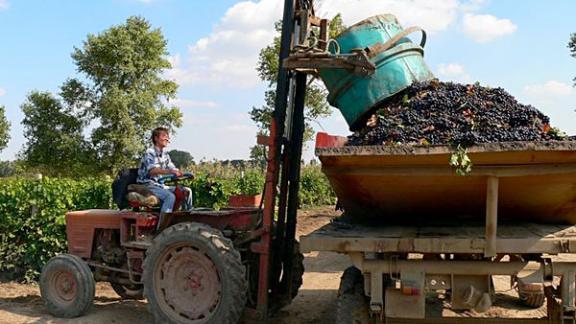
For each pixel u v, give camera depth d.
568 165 4.65
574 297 4.72
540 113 5.35
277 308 6.96
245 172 22.14
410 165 4.85
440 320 5.11
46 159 48.84
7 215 10.25
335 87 6.46
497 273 4.83
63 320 7.32
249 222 7.08
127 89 49.47
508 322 5.04
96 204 11.67
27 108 49.22
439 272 4.91
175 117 50.25
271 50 21.36
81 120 49.50
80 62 48.97
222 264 6.21
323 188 25.88
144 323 7.19
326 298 8.52
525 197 5.06
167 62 51.25
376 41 6.43
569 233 5.02
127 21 50.12
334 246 4.91
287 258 7.14
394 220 5.84
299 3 6.86
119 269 7.53
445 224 5.74
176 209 7.42
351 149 4.77
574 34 27.50
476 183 4.89
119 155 47.97
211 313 6.29
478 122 5.07
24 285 9.98
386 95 6.18
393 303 4.94
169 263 6.61
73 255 7.68
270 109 21.53
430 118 5.25
